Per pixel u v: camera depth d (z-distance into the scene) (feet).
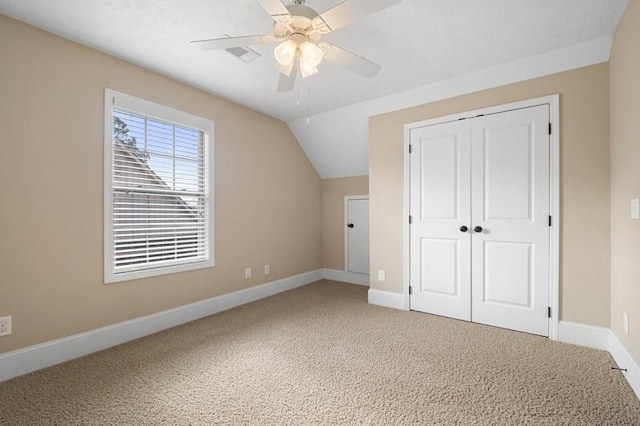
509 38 7.23
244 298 11.34
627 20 5.96
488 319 8.93
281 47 5.11
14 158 6.28
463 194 9.32
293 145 13.93
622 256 6.36
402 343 7.74
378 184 11.09
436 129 9.79
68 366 6.64
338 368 6.50
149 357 7.06
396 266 10.70
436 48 7.66
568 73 7.72
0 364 6.02
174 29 6.79
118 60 7.96
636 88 5.49
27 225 6.45
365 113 11.36
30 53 6.51
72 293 7.08
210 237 10.19
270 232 12.66
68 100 7.05
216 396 5.50
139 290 8.34
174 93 9.23
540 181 8.12
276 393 5.59
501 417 4.90
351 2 4.38
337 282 14.85
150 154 8.71
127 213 8.20
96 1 5.82
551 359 6.81
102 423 4.79
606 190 7.27
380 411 5.06
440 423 4.76
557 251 7.85
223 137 10.72
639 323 5.43
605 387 5.71
